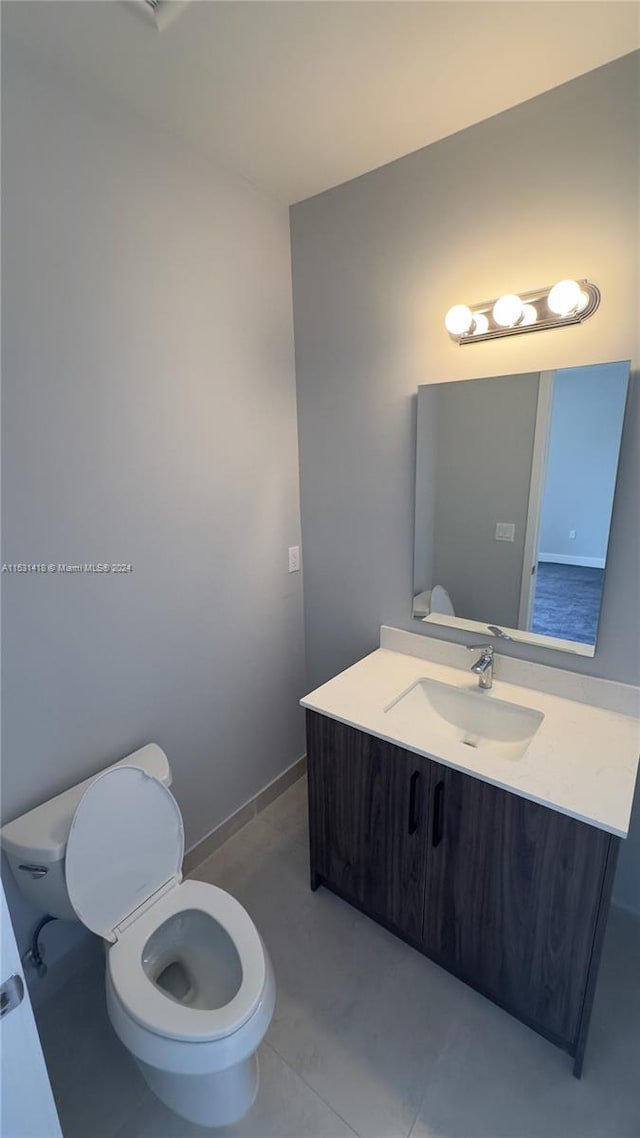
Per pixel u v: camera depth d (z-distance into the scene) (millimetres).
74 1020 1447
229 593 1935
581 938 1206
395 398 1806
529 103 1351
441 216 1567
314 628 2316
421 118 1422
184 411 1655
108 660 1549
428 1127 1199
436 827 1397
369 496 1972
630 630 1475
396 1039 1375
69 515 1387
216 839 2033
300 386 2057
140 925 1324
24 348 1234
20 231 1190
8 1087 685
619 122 1244
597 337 1377
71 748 1485
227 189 1667
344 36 1125
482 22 1094
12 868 1347
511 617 1691
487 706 1642
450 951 1487
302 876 1905
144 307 1488
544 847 1205
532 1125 1197
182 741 1840
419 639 1929
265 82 1272
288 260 1944
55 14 1055
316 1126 1204
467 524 1731
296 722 2400
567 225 1365
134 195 1412
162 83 1275
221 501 1842
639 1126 1187
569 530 1524
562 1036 1312
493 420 1604
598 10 1065
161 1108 1251
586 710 1537
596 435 1424
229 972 1285
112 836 1333
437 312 1643
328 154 1589
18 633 1320
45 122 1200
